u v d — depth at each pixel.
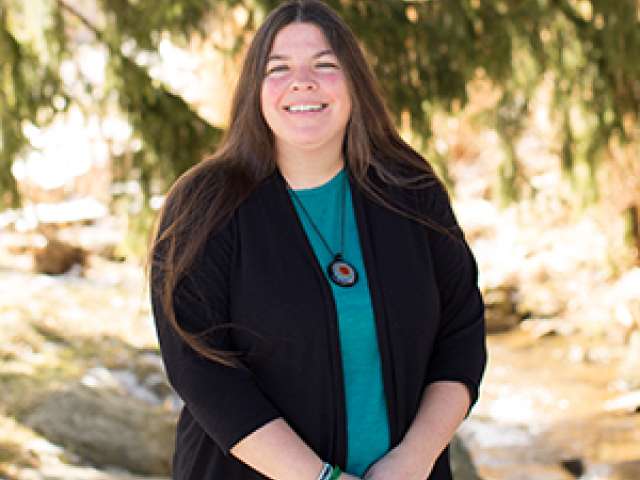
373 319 2.01
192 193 2.01
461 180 11.73
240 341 1.99
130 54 4.73
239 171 2.04
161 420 5.51
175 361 1.96
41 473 4.36
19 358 6.21
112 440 5.10
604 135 5.75
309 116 2.00
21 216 4.73
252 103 2.05
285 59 2.01
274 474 1.91
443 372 2.12
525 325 10.02
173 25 4.64
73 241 9.94
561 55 5.50
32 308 7.73
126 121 4.77
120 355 6.82
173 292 1.95
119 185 5.04
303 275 1.98
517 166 5.98
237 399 1.92
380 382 2.02
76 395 5.50
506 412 7.86
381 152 2.14
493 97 5.77
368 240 2.06
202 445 2.04
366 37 4.74
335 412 1.98
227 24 4.73
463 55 5.02
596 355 9.05
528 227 10.84
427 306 2.07
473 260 2.22
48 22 4.45
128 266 9.82
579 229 10.57
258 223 2.01
